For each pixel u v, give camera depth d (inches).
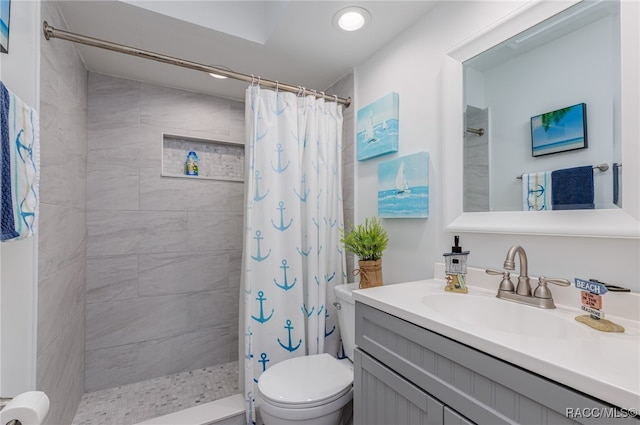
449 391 31.2
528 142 42.3
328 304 74.9
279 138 69.7
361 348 45.4
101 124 81.5
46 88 49.8
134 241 84.8
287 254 68.2
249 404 62.2
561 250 38.8
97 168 80.8
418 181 57.9
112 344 81.7
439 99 55.9
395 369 38.5
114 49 54.2
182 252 91.0
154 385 82.5
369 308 43.7
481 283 47.5
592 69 36.0
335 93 86.8
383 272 67.9
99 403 73.7
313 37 66.7
